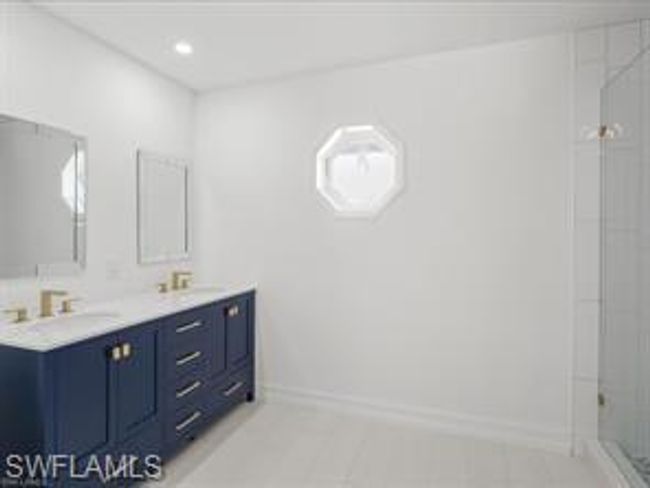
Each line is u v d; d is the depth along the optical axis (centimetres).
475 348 261
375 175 294
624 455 216
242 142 321
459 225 263
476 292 261
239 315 296
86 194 245
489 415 258
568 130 240
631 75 212
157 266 299
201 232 335
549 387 246
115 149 264
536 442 247
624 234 220
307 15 224
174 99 313
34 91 216
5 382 167
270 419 284
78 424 175
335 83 293
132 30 240
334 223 294
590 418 237
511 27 234
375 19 227
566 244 241
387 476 219
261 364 318
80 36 240
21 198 211
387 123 279
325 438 259
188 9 219
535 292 248
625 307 220
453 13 221
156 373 218
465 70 261
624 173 219
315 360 302
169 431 228
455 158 264
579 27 234
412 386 276
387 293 282
